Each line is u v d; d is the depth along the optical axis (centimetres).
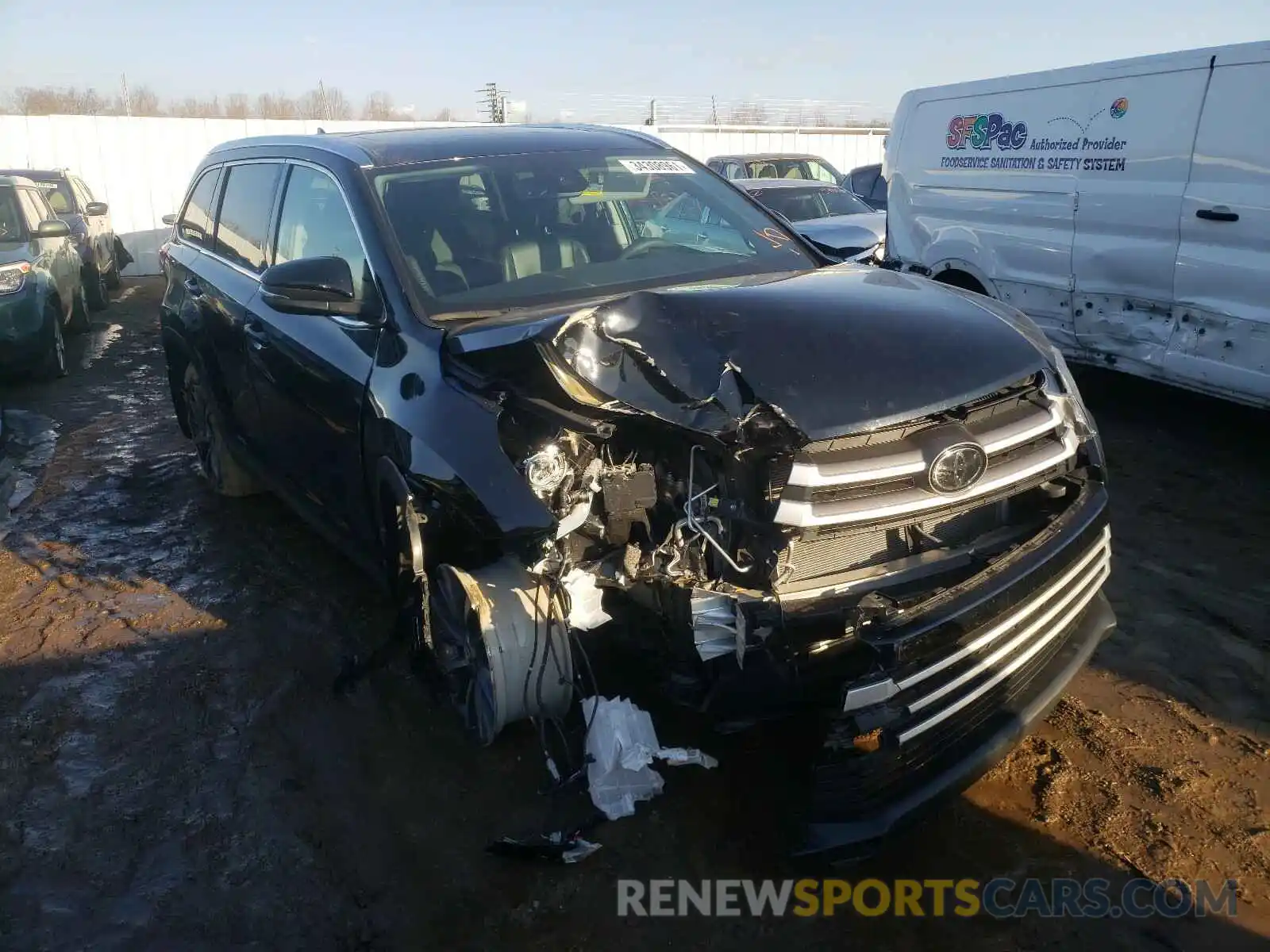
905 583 261
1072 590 287
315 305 341
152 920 271
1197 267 561
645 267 373
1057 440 287
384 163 391
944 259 768
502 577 289
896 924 259
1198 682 356
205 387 527
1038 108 663
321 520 417
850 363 258
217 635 423
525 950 256
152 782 329
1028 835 288
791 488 243
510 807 308
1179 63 564
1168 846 282
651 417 262
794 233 418
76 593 470
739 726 262
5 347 873
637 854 285
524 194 390
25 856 298
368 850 294
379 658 390
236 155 514
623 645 278
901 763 250
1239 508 507
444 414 299
